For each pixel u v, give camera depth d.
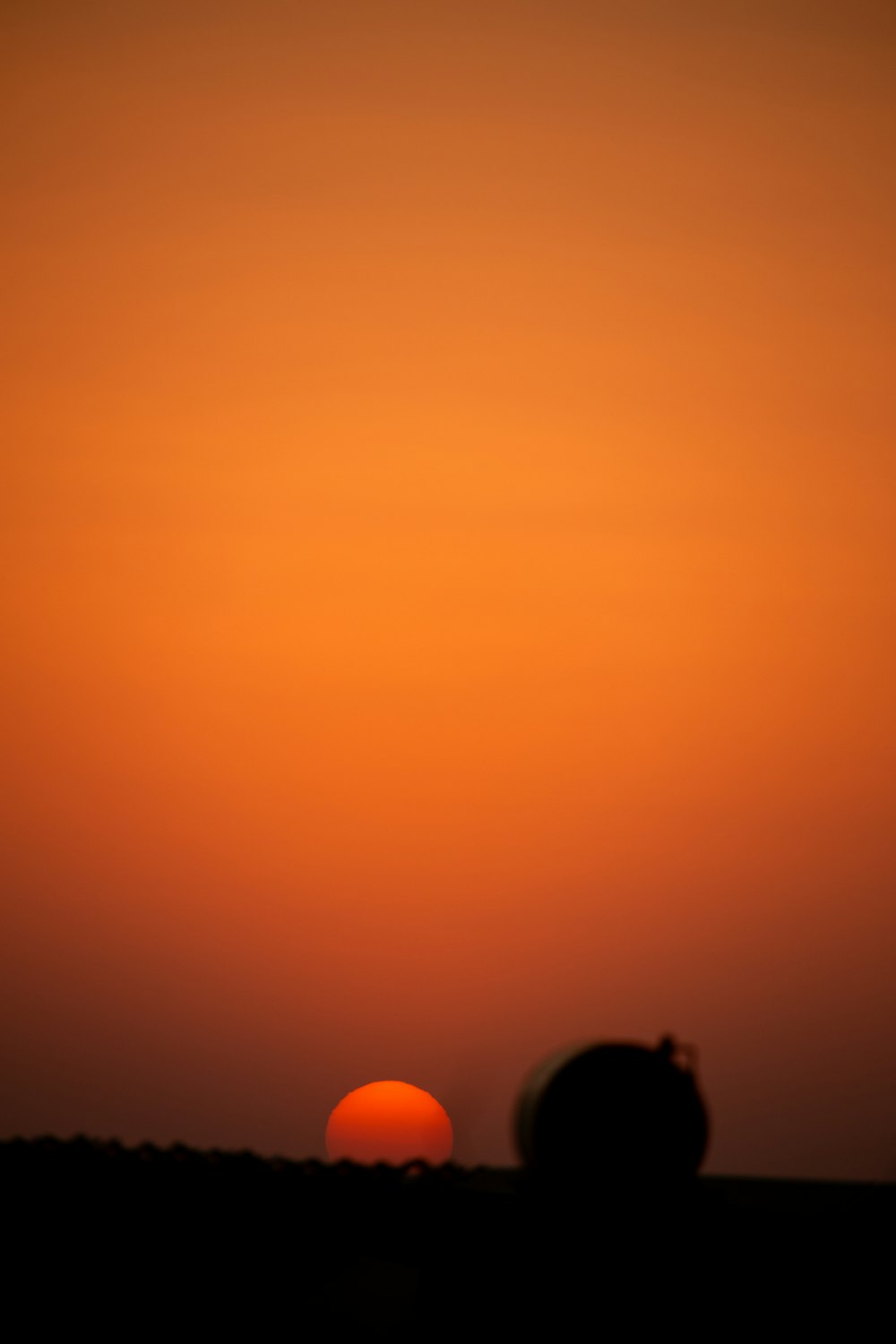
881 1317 2.84
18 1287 3.25
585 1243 2.92
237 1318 3.24
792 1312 2.86
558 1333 2.90
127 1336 3.21
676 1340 2.86
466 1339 2.98
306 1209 3.21
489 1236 3.04
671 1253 2.90
